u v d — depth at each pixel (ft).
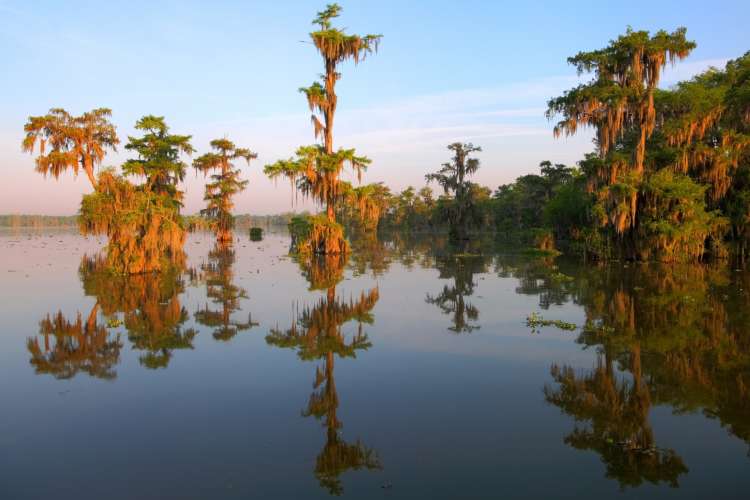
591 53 108.27
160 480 19.33
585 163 111.24
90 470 20.15
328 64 124.06
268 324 46.98
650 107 102.42
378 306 55.77
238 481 19.22
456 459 20.90
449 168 197.26
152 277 81.15
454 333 42.91
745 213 97.55
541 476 19.45
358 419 25.14
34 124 101.91
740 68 112.06
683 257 97.66
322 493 18.29
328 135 124.26
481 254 128.67
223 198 184.75
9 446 22.35
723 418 24.81
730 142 99.50
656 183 96.89
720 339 39.17
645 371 32.04
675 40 102.47
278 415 25.77
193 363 34.86
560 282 72.95
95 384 30.66
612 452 21.42
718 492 18.19
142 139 124.06
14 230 380.99
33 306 55.52
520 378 31.14
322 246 131.54
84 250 143.23
